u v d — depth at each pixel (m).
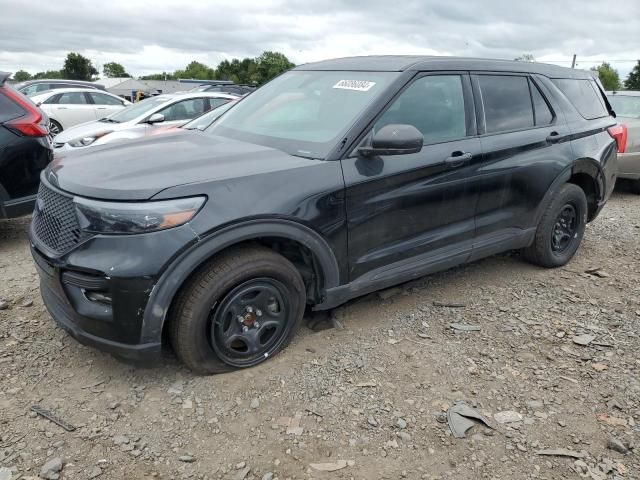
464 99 3.96
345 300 3.51
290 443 2.66
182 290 2.89
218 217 2.81
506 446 2.68
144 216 2.68
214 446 2.63
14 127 5.04
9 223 6.16
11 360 3.23
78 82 19.86
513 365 3.37
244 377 3.14
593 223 6.73
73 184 2.92
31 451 2.53
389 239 3.57
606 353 3.54
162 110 9.50
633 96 9.27
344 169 3.26
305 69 4.36
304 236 3.13
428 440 2.70
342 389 3.07
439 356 3.44
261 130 3.78
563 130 4.63
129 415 2.81
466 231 4.02
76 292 2.85
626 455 2.64
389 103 3.52
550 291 4.50
